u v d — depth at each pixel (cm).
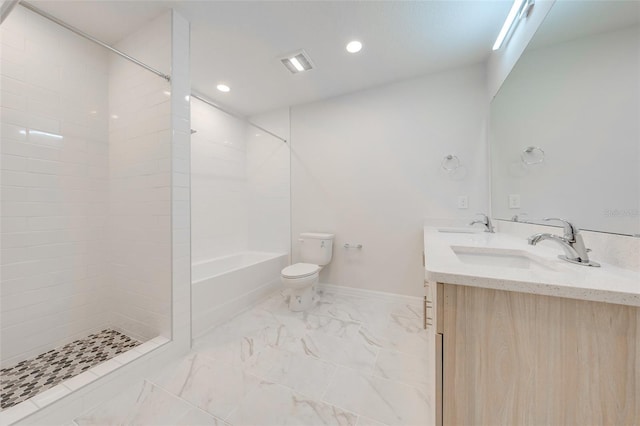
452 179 224
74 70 176
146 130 167
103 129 191
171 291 155
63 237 171
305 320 207
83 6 152
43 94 163
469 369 67
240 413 113
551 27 113
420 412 113
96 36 179
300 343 171
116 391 124
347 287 267
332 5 153
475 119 216
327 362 150
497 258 117
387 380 134
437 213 230
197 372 141
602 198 83
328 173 277
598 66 84
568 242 86
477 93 215
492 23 167
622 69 74
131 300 177
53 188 167
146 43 167
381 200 252
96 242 187
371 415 112
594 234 87
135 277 174
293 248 298
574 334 59
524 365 63
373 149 255
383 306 235
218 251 286
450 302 69
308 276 219
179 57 159
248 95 269
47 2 148
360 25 170
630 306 55
